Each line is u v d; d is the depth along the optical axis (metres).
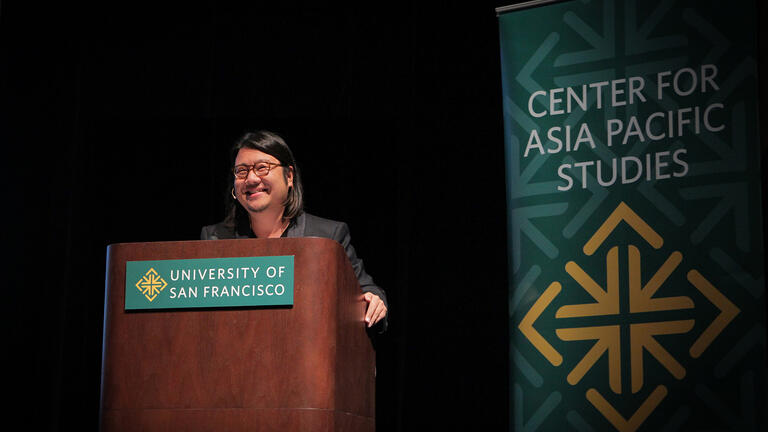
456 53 3.96
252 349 1.85
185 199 3.97
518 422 2.66
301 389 1.82
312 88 4.01
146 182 4.00
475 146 3.89
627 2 2.71
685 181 2.55
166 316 1.90
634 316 2.55
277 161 2.38
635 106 2.65
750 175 2.48
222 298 1.88
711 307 2.46
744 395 2.39
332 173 3.93
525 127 2.79
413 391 3.74
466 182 3.87
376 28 4.02
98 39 4.11
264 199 2.36
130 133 4.04
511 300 2.73
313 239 1.88
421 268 3.82
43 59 4.02
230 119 4.02
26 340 3.83
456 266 3.81
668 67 2.62
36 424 3.80
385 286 3.82
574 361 2.62
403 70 3.98
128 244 1.95
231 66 4.06
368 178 3.91
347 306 1.97
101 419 1.89
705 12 2.59
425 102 3.95
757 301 2.42
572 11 2.79
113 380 1.89
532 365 2.67
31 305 3.86
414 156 3.91
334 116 3.98
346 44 4.02
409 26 4.00
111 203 3.99
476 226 3.83
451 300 3.79
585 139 2.71
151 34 4.11
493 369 3.71
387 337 3.80
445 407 3.71
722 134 2.53
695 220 2.52
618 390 2.54
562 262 2.68
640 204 2.60
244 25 4.09
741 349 2.41
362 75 3.99
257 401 1.83
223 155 3.99
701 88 2.57
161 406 1.86
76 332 3.90
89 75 4.09
